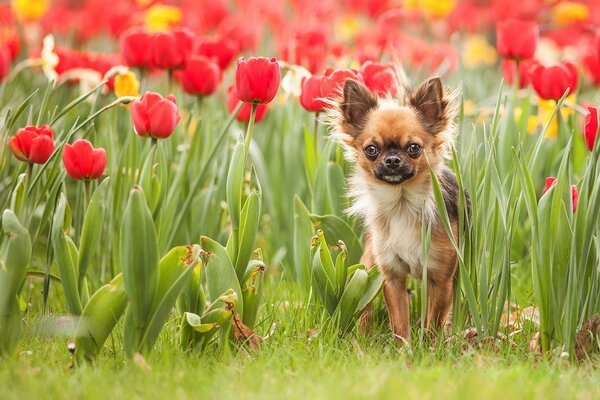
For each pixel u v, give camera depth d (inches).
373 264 338.6
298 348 284.4
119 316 261.1
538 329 307.7
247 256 280.2
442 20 637.9
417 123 330.6
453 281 323.0
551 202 273.1
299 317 315.3
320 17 588.7
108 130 373.1
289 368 263.3
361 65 392.8
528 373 255.0
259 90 279.1
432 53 490.9
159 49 354.3
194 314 269.4
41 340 289.6
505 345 290.8
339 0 700.7
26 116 383.6
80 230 336.2
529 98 400.5
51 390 236.8
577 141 394.6
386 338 315.3
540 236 274.8
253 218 277.9
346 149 348.8
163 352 272.8
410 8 584.1
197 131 346.3
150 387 240.8
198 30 535.5
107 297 258.5
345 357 273.3
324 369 258.7
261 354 272.4
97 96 347.3
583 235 268.7
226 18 549.0
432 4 574.9
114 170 352.2
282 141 418.6
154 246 250.8
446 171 340.5
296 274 360.8
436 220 316.5
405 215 321.4
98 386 241.9
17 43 431.8
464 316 300.8
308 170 358.0
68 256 260.4
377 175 319.6
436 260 317.1
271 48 553.0
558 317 277.0
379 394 229.8
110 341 295.3
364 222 341.4
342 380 245.4
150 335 262.4
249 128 286.2
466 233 291.6
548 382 246.1
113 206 343.0
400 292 325.1
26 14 520.4
